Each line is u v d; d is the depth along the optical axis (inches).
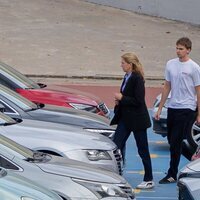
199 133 1237.1
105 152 986.7
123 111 1129.4
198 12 3282.5
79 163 869.8
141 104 1125.7
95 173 831.7
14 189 652.1
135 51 2824.8
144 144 1146.0
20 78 1376.7
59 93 1362.0
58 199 677.9
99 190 802.8
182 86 1133.1
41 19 3248.0
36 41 2913.4
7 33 3014.3
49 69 2539.4
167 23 3312.0
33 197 647.1
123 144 1138.0
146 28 3196.4
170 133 1170.0
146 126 1137.4
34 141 951.0
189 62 1132.5
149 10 3420.3
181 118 1141.7
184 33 3149.6
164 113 1390.3
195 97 1144.8
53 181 786.8
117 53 2785.4
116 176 856.9
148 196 1127.6
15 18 3245.6
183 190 837.2
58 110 1165.1
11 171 746.2
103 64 2628.0
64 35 3014.3
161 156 1443.2
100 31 3107.8
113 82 2405.3
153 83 2384.4
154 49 2866.6
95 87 2301.9
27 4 3474.4
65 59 2684.5
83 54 2755.9
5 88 1149.7
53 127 1003.3
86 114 1189.7
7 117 1012.5
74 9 3440.0
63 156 952.3
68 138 976.3
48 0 3570.4
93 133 1034.1
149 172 1160.8
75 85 2327.8
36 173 790.5
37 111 1125.1
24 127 977.5
